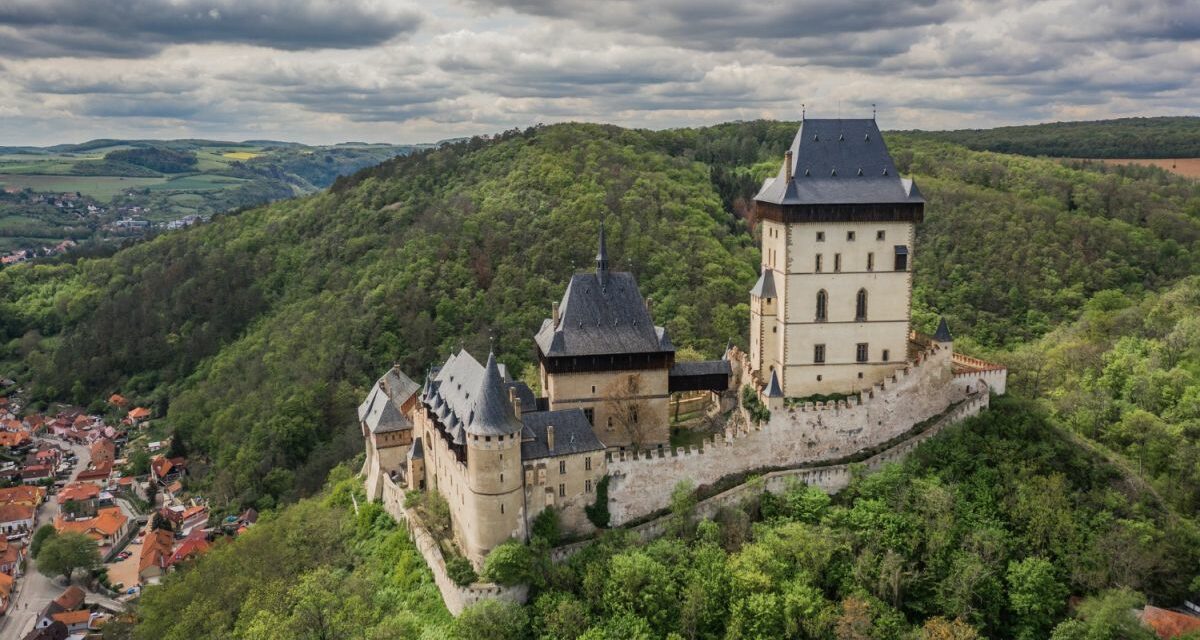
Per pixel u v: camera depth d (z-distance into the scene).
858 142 99.38
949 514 84.81
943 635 74.00
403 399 121.06
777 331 99.38
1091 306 174.50
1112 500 88.38
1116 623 75.50
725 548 85.19
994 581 80.12
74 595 145.62
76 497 182.12
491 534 82.06
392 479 109.75
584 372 95.38
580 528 86.88
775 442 92.75
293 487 158.25
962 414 97.12
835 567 81.88
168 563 150.38
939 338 97.00
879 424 95.44
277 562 106.06
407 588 89.25
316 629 85.06
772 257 100.25
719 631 77.44
